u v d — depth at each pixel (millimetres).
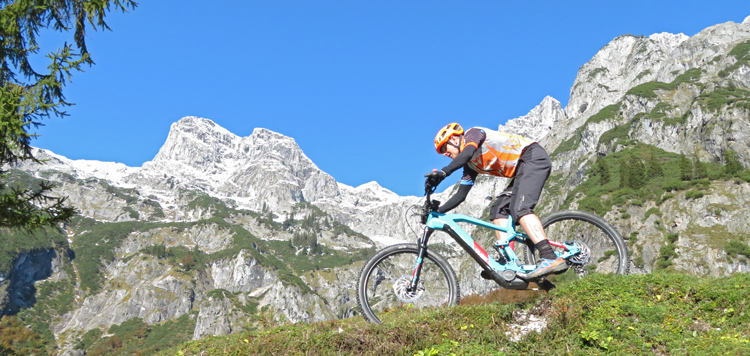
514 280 4984
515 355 4457
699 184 128625
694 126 179750
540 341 4621
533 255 5191
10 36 10391
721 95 185875
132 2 11062
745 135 154500
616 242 5453
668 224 117875
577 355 4227
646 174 147750
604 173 164250
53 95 10281
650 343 4195
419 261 5469
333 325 6695
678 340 4137
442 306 5527
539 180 5023
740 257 97500
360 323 5836
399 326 5227
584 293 5094
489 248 5160
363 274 5508
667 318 4520
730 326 4246
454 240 5402
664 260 106125
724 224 110062
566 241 5344
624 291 5027
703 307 4598
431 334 5031
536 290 6023
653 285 5129
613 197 139125
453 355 4477
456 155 5277
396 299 5699
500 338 4887
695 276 5316
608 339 4262
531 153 5109
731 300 4523
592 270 5508
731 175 127625
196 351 6906
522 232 5102
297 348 5344
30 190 10258
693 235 110625
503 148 5109
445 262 5484
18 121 9086
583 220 5621
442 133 5273
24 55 10570
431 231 5379
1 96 9172
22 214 10039
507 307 5555
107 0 10836
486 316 5281
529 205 4969
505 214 5250
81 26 11109
